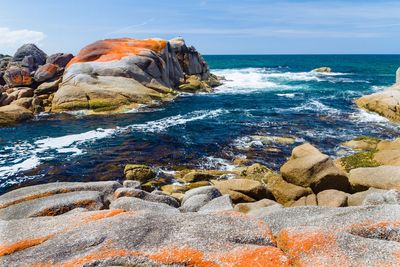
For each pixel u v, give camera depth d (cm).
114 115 3666
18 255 669
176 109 3981
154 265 612
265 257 600
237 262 593
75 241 691
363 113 3628
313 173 1600
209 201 1155
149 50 5106
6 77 4309
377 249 604
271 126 3091
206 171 1988
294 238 653
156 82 4778
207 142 2605
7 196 1095
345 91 5441
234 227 713
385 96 3631
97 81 4147
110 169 2080
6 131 3002
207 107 4100
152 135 2825
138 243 668
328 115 3547
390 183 1489
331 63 15275
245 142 2584
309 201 1505
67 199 1038
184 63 6159
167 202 1191
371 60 18438
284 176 1686
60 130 3036
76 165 2148
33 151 2436
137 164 2145
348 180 1602
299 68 11938
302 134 2795
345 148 2394
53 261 630
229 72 9669
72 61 4819
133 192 1151
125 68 4519
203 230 705
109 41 5334
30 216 951
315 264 580
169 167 2105
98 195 1086
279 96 4931
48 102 3934
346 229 686
